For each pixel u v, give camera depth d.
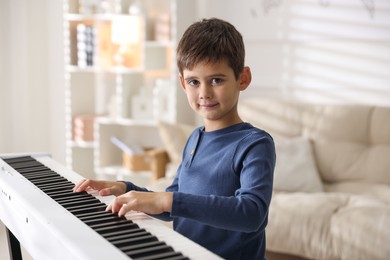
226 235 1.18
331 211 2.38
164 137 3.04
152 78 3.86
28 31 3.86
